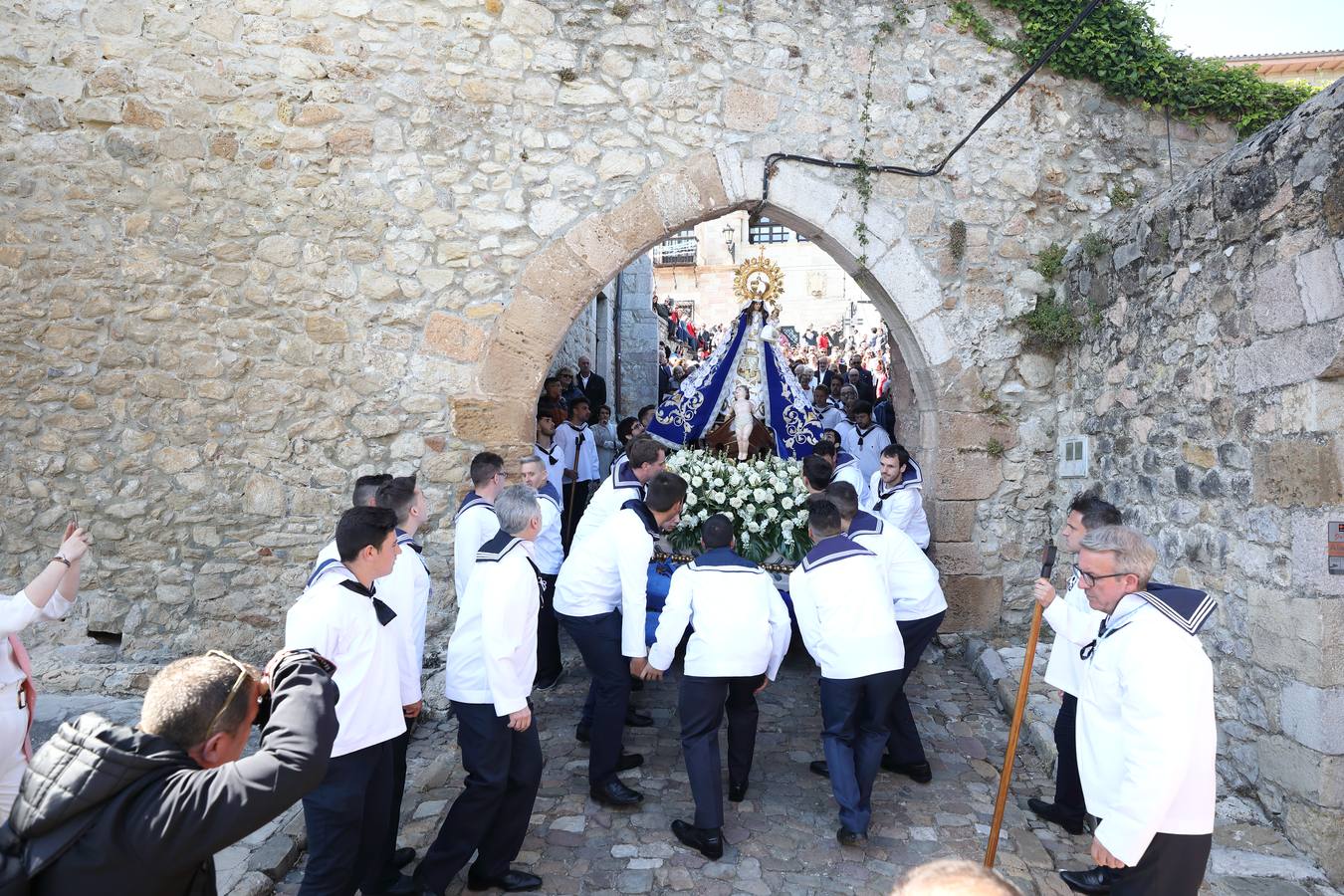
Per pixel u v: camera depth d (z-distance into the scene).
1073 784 3.27
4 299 4.84
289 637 2.33
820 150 5.50
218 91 4.99
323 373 5.06
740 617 3.17
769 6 5.46
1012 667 4.93
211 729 1.47
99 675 4.75
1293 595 3.24
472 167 5.20
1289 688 3.25
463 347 5.17
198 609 4.93
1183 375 4.14
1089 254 5.20
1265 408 3.45
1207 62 5.65
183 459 4.95
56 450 4.86
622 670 3.48
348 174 5.10
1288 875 3.01
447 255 5.17
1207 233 3.93
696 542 4.75
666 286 24.48
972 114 5.61
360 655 2.42
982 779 3.80
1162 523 4.33
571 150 5.28
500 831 2.86
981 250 5.61
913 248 5.56
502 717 2.75
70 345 4.88
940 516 5.59
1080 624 3.11
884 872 3.05
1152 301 4.46
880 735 3.27
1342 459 3.09
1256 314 3.51
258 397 5.01
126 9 4.92
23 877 1.32
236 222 5.01
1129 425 4.70
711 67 5.39
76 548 2.53
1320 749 3.07
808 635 3.30
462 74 5.19
